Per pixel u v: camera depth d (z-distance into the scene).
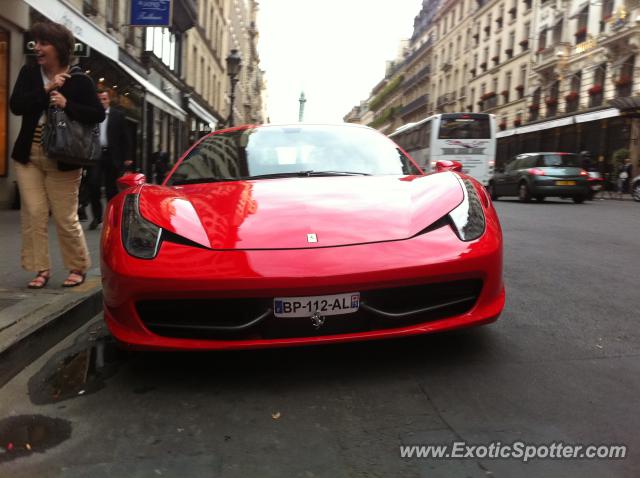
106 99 5.43
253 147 3.77
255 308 2.36
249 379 2.48
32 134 3.57
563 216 10.91
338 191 2.96
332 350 2.80
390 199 2.84
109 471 1.75
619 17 24.45
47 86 3.46
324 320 2.37
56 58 3.50
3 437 1.99
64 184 3.63
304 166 3.53
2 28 8.96
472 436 1.93
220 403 2.25
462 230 2.59
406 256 2.41
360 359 2.68
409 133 22.61
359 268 2.33
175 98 24.12
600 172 26.14
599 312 3.51
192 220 2.61
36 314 3.02
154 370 2.61
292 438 1.95
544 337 3.00
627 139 24.38
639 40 23.44
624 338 2.98
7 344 2.53
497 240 2.63
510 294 4.02
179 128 26.08
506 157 37.81
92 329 3.26
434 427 2.01
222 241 2.45
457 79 50.66
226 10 38.78
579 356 2.71
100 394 2.36
